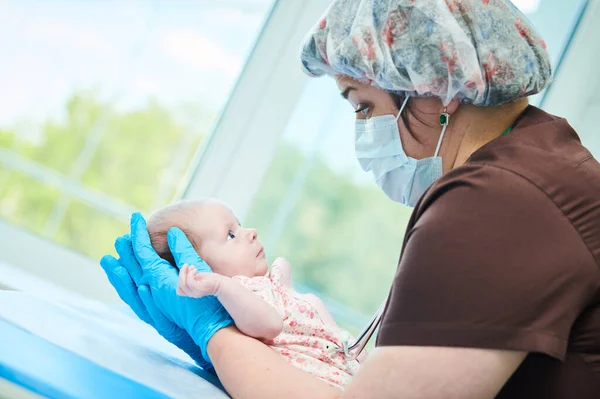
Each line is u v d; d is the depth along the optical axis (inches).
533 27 40.3
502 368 30.0
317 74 48.2
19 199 128.5
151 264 46.8
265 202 107.9
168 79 117.6
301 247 159.8
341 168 154.2
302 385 35.8
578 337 32.2
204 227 51.3
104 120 134.1
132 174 139.7
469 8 38.3
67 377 30.9
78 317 45.3
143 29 112.0
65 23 105.1
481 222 31.5
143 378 34.5
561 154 34.9
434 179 42.0
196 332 41.8
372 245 155.3
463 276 30.7
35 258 78.1
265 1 93.1
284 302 48.7
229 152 77.0
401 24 39.1
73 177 119.3
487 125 39.7
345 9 42.6
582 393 31.9
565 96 82.0
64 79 110.0
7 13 100.0
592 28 81.2
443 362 30.0
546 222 31.5
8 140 126.4
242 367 37.8
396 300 32.0
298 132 103.1
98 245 129.8
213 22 112.9
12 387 29.4
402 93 41.0
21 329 34.5
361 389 31.2
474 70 37.3
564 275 30.7
